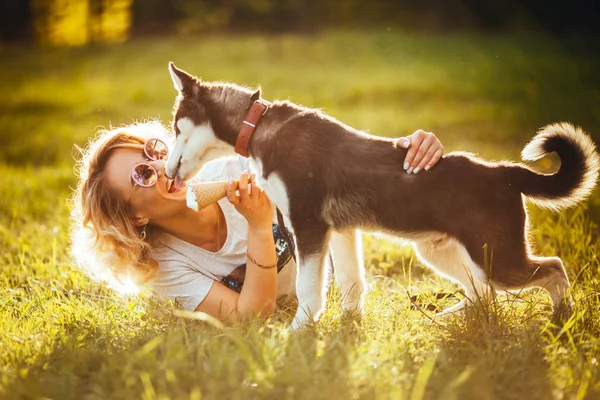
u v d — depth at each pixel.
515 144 10.49
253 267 3.98
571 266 4.88
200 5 31.78
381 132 11.66
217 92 4.12
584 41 21.61
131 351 3.55
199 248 4.17
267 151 3.93
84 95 17.27
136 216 4.00
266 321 3.90
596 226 5.82
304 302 3.92
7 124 14.00
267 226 3.98
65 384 3.18
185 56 23.30
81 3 27.41
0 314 4.32
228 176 4.41
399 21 27.31
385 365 3.23
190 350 3.41
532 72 16.75
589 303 4.00
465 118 12.65
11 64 23.17
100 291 5.08
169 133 4.49
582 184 3.77
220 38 27.89
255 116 4.00
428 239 3.87
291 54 22.50
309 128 3.92
